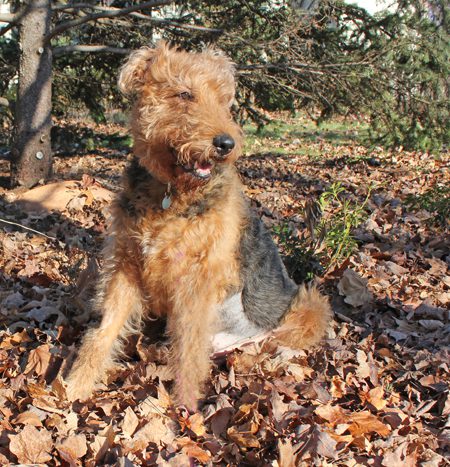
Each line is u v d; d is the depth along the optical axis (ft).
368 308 15.51
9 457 9.36
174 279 11.26
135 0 32.32
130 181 11.51
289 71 32.32
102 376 11.78
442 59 33.91
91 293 14.57
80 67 36.22
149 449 9.80
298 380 12.00
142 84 11.47
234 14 31.99
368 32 34.32
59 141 39.60
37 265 17.26
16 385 11.23
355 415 10.55
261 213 23.97
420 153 39.65
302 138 52.31
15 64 33.24
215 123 10.48
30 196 24.62
